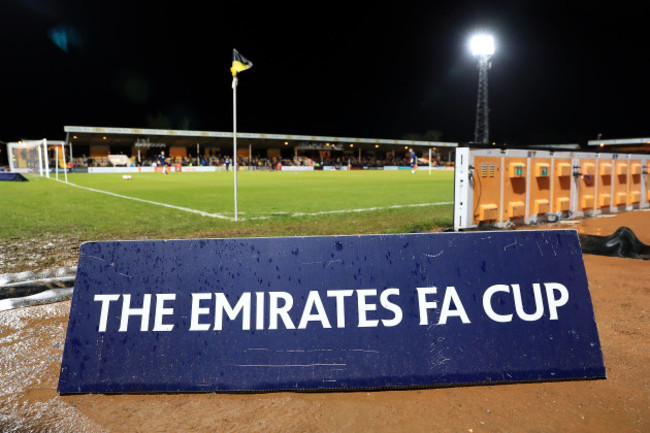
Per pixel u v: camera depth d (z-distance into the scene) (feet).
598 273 15.66
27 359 8.86
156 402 7.06
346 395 7.26
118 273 7.84
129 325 7.58
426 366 7.52
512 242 8.38
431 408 6.89
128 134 169.89
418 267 8.05
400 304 7.83
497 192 23.61
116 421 6.54
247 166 185.37
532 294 8.13
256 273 7.89
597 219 29.40
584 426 6.40
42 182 85.46
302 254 8.00
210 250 7.98
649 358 8.67
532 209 26.08
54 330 10.59
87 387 7.27
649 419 6.57
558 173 27.45
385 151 257.96
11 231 25.26
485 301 7.98
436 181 95.14
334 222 28.84
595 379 7.81
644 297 12.69
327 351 7.52
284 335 7.57
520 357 7.75
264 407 6.90
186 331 7.55
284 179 104.88
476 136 143.02
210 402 7.06
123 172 156.04
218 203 43.37
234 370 7.36
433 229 26.09
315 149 222.48
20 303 12.74
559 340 7.93
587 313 8.17
